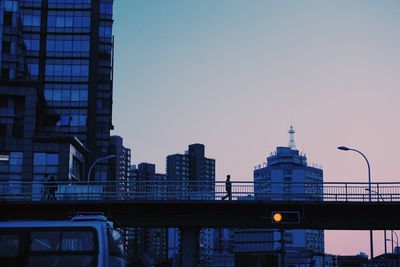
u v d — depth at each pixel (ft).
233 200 155.74
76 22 374.43
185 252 159.94
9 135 301.22
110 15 410.72
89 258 55.57
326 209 156.25
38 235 56.34
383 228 159.43
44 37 370.94
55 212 159.43
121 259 61.41
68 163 303.27
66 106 364.99
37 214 159.43
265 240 287.07
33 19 371.35
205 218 159.43
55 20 373.40
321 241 462.60
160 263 391.86
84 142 360.69
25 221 57.52
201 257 362.53
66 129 361.92
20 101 306.76
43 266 55.52
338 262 437.17
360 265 431.43
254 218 158.20
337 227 158.61
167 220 160.04
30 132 303.07
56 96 365.20
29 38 368.68
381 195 154.51
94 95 367.86
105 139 392.88
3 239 56.29
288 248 362.53
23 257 55.67
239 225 158.92
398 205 153.38
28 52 366.43
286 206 155.63
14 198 175.94
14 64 329.72
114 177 488.44
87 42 372.99
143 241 476.54
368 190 155.12
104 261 55.72
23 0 371.56
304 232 428.97
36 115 341.41
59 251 55.77
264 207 156.56
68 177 302.04
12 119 302.66
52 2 375.25
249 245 291.79
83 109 364.99
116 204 156.97
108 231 58.54
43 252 55.83
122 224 160.15
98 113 396.57
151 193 162.61
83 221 57.41
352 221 157.38
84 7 376.48
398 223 156.04
